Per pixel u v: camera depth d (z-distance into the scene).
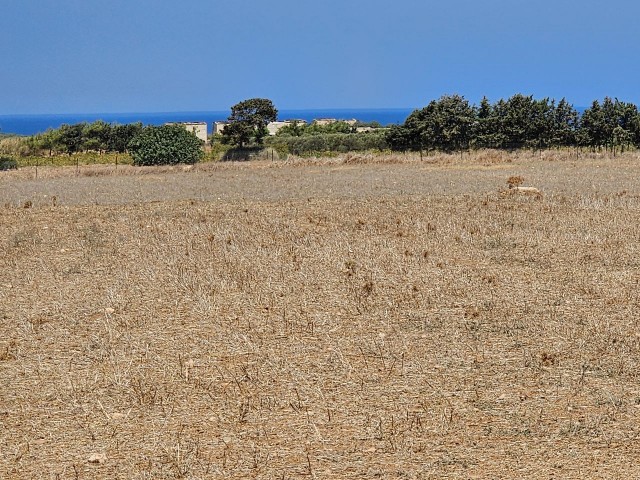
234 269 24.78
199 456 11.82
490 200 44.62
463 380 14.96
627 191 48.94
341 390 14.52
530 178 61.44
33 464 11.68
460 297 21.38
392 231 32.72
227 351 16.92
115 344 17.50
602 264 25.59
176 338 17.91
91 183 65.62
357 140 112.69
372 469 11.29
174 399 14.21
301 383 14.89
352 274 24.14
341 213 39.06
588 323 18.73
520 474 11.08
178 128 96.00
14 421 13.33
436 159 88.12
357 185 56.88
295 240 30.42
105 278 24.30
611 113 99.38
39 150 121.06
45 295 22.28
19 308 20.84
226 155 104.25
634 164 78.19
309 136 116.69
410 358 16.30
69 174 79.06
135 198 49.97
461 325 18.70
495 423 12.91
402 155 97.50
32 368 16.03
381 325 18.75
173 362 16.27
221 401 14.08
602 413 13.30
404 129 108.75
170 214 39.62
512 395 14.17
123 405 14.00
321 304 20.70
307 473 11.20
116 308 20.55
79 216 39.59
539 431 12.57
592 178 60.66
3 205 46.03
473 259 26.67
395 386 14.70
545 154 91.94
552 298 21.17
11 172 82.75
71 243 30.84
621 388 14.47
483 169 75.00
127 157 110.12
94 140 123.75
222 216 38.56
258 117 107.31
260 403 13.93
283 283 23.05
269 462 11.58
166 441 12.42
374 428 12.77
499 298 21.22
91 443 12.41
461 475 11.07
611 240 29.80
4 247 30.25
